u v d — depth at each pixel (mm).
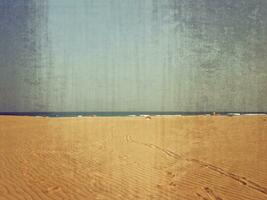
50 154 6039
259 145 6422
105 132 8352
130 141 7305
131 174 4746
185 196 3883
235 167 5043
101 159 5633
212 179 4504
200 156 5734
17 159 5730
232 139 7027
